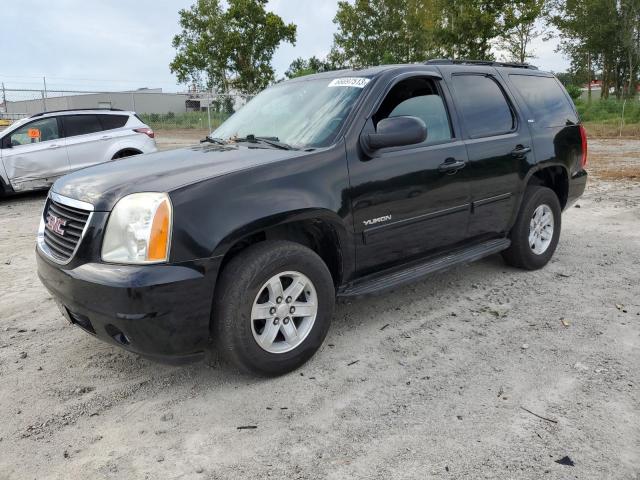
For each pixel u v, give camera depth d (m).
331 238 3.45
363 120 3.55
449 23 27.89
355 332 3.86
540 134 4.87
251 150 3.55
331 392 3.06
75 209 3.02
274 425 2.77
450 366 3.33
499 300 4.40
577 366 3.29
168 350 2.83
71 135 10.25
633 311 4.14
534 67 5.38
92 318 2.84
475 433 2.65
